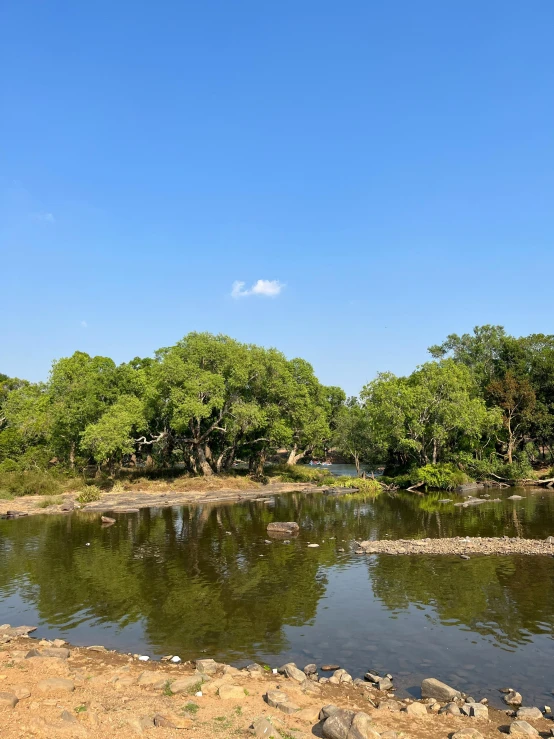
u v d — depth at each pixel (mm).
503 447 55125
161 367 47812
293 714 8547
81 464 52656
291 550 22109
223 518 31516
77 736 7113
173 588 16891
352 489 46562
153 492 44156
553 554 19969
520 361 56062
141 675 10156
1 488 42156
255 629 13352
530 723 8633
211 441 58031
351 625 13484
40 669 10219
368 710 9000
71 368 58188
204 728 7785
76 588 17078
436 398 48344
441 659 11414
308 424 55281
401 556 20484
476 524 27328
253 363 51719
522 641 12242
